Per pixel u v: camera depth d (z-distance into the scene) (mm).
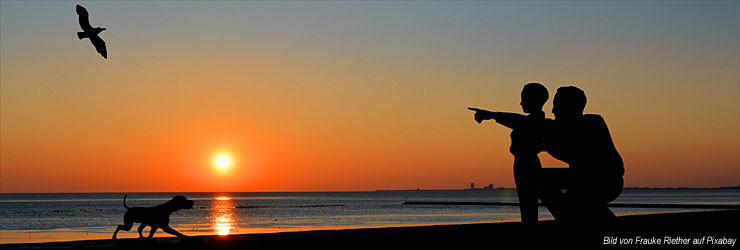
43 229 73000
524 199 6254
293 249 7211
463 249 7699
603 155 6188
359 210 135000
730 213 10727
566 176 6293
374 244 7516
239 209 146625
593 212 6234
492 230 8211
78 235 58281
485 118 6367
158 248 7059
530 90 6297
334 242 7410
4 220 96188
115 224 84250
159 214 8789
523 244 6328
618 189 6254
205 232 60188
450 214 109250
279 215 110750
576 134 6172
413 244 7703
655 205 130625
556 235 6227
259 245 7184
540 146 6242
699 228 9070
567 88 6328
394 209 139500
